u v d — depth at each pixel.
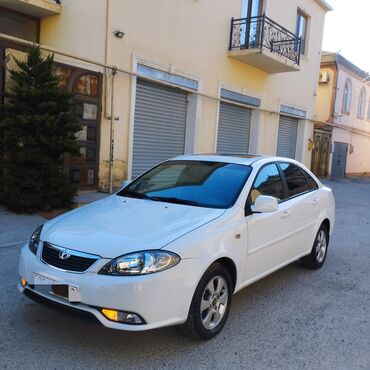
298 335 3.75
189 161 4.98
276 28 13.88
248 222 3.98
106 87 9.32
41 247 3.45
